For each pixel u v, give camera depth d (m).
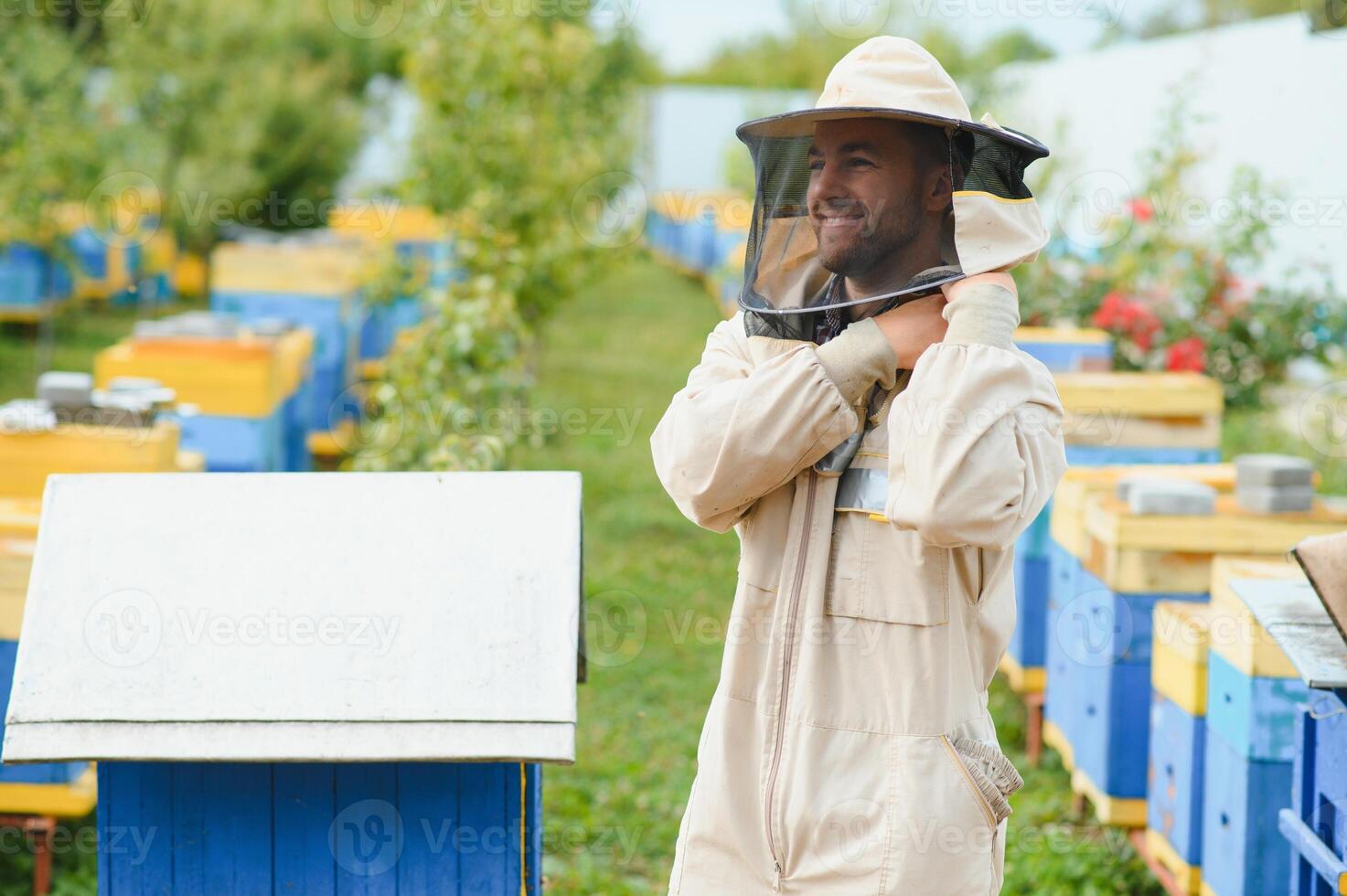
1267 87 7.27
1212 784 3.12
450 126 8.02
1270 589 2.52
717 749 1.97
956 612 1.89
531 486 2.04
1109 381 4.70
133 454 4.11
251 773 1.94
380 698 1.84
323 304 7.89
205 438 5.77
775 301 1.94
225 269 7.88
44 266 11.29
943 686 1.87
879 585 1.89
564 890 3.54
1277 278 7.32
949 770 1.84
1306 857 2.47
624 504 7.58
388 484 2.04
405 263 8.07
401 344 5.95
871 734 1.88
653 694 5.07
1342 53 6.57
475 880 1.96
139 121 12.56
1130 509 3.64
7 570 3.32
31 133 9.62
